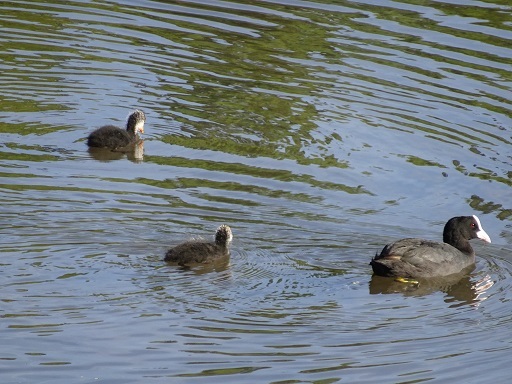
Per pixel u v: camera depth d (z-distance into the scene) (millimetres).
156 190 17703
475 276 15523
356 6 27328
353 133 20797
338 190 18250
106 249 14922
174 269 14461
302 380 11945
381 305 14141
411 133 20828
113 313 13148
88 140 20031
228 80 23031
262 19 26453
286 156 19641
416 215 17438
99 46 24609
